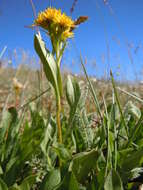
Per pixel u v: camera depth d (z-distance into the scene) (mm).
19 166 120
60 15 128
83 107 156
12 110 140
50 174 98
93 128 180
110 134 123
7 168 118
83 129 151
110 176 90
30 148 121
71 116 128
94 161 102
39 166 123
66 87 124
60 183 92
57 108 126
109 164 108
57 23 126
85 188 100
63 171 102
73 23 131
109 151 107
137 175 109
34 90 369
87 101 241
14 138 134
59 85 125
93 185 98
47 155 120
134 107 166
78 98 125
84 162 103
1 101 364
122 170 111
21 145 134
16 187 92
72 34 132
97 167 108
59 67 123
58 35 128
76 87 126
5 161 130
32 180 97
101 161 117
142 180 114
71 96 125
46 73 121
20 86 235
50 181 96
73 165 103
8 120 138
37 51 118
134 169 109
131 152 124
